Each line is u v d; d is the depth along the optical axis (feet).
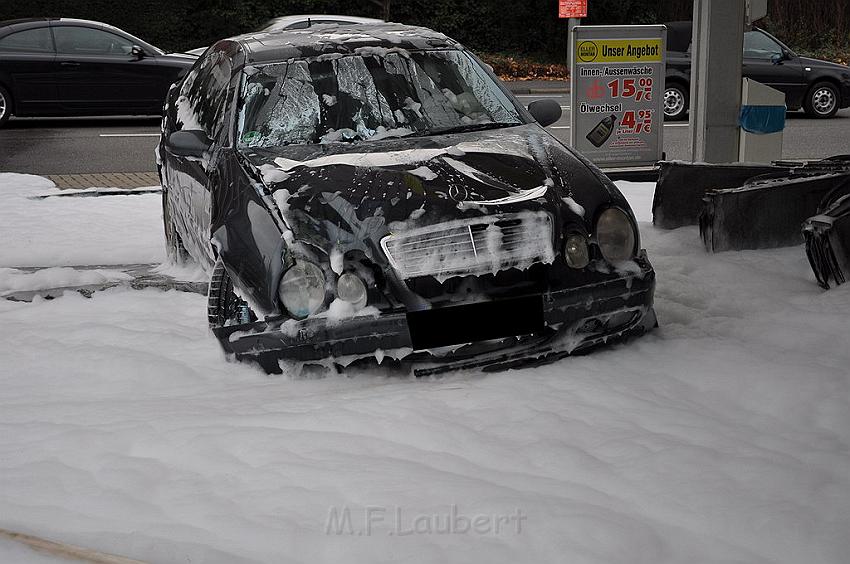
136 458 10.71
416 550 8.57
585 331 13.50
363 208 13.33
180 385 13.32
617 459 10.36
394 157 14.78
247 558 8.59
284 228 13.24
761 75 54.03
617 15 82.69
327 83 16.89
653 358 13.43
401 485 9.76
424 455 10.55
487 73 17.97
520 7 81.97
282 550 8.70
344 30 18.92
